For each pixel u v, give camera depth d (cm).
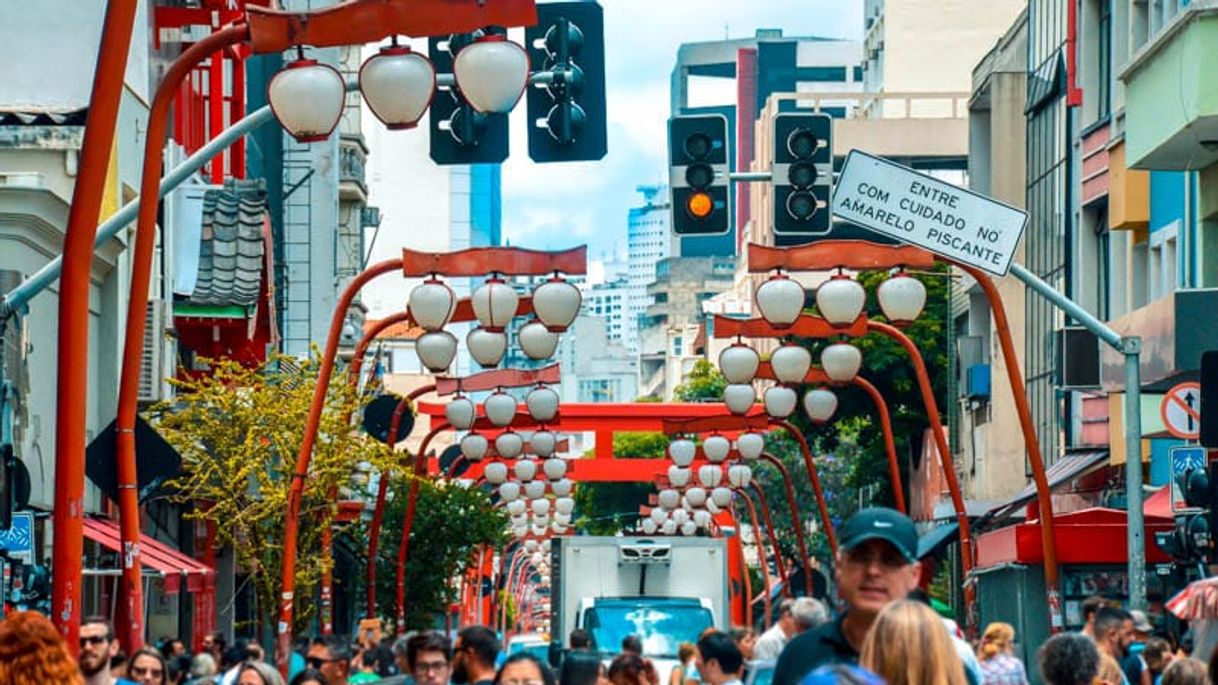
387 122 1964
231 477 4216
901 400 8112
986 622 4172
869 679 870
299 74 1942
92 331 3703
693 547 4834
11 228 3127
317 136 1966
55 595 1902
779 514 10206
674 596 4825
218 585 5184
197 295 4284
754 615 10906
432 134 2397
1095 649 1597
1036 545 3619
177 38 4753
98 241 2197
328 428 4256
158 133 2166
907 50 11369
